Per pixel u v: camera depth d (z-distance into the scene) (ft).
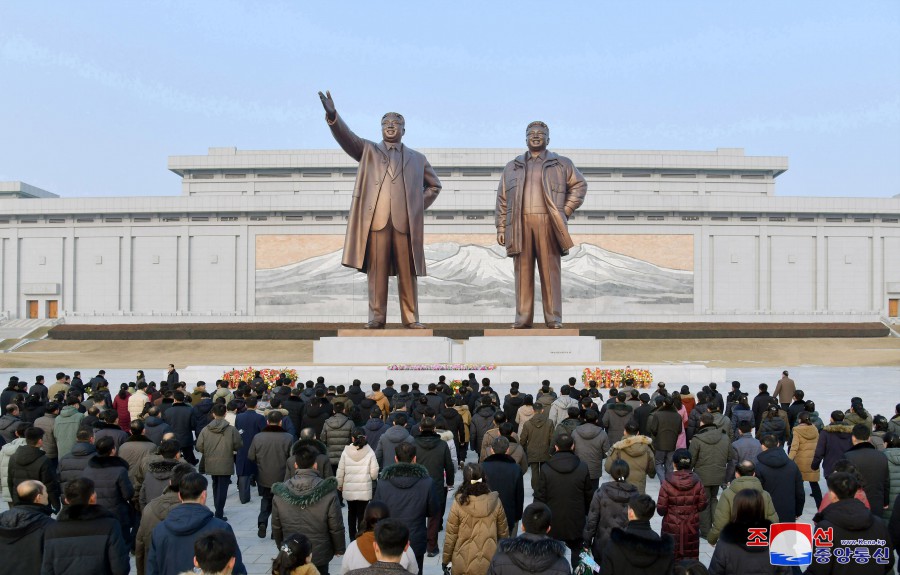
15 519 18.03
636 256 218.79
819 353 174.29
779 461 24.85
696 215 221.25
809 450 33.88
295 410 41.11
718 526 20.80
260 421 37.01
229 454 32.58
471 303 215.10
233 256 219.61
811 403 39.14
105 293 221.66
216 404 33.14
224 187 248.93
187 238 221.05
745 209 219.20
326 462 25.89
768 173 250.57
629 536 16.70
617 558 16.63
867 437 25.95
